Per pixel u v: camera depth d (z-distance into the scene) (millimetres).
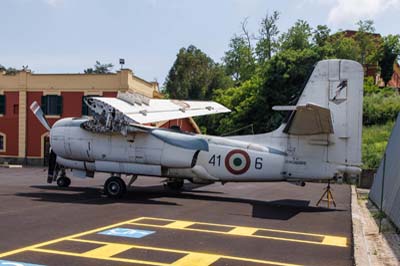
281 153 13477
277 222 10461
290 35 53469
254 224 10086
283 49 53312
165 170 14641
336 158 12945
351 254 7434
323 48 41125
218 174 14148
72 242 7676
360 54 60531
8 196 14180
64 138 15391
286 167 13391
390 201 11539
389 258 7508
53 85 35906
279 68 39500
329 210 12930
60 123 15727
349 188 22078
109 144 14766
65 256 6715
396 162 11836
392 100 43188
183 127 37906
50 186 17781
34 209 11461
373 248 8320
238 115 40906
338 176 12977
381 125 39844
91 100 13891
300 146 13312
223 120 42594
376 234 9773
